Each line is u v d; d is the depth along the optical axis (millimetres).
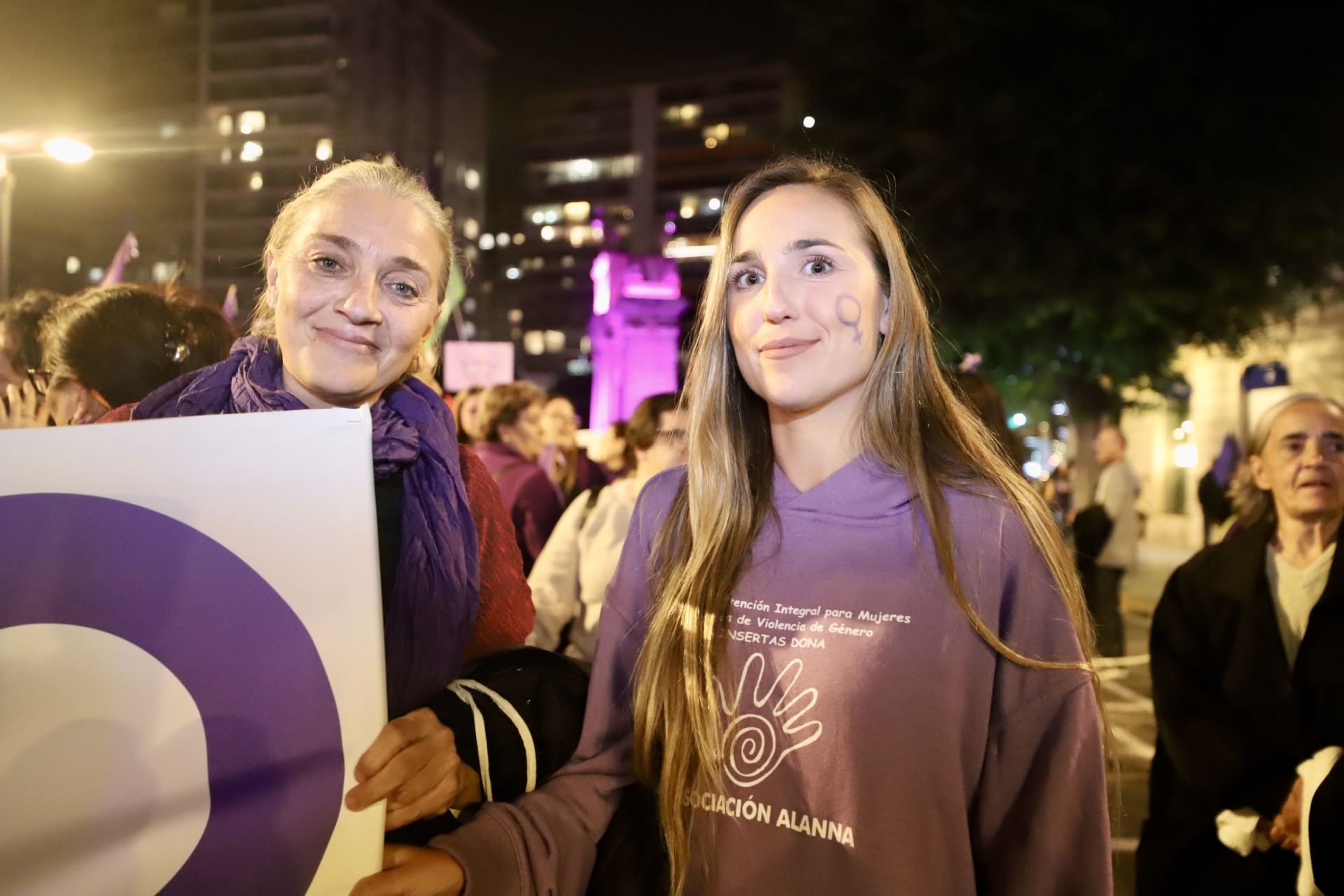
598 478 5828
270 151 62719
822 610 1118
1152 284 8711
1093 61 8133
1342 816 1614
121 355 1778
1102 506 6043
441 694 1195
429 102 66188
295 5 62875
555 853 1129
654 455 2906
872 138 9453
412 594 1208
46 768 863
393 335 1154
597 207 72062
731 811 1121
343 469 990
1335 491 2055
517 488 3518
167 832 892
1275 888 1924
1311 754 1938
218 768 912
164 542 917
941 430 1195
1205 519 5293
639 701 1232
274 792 929
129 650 896
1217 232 8305
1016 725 1064
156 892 885
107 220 46125
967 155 8656
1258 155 8023
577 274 71812
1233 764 2002
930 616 1073
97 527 900
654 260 19594
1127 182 8125
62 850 861
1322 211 8133
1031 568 1090
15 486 885
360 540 987
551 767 1242
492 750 1169
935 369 1220
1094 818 1032
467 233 69188
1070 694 1051
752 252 1185
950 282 9234
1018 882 1041
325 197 1151
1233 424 13844
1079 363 10977
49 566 883
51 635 875
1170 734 2152
